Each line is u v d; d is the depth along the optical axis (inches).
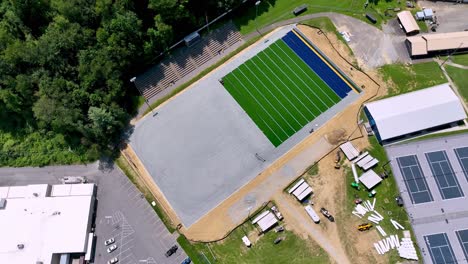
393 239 2898.6
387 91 3412.9
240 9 3895.2
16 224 3083.2
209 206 3176.7
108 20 3462.1
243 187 3206.2
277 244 2979.8
